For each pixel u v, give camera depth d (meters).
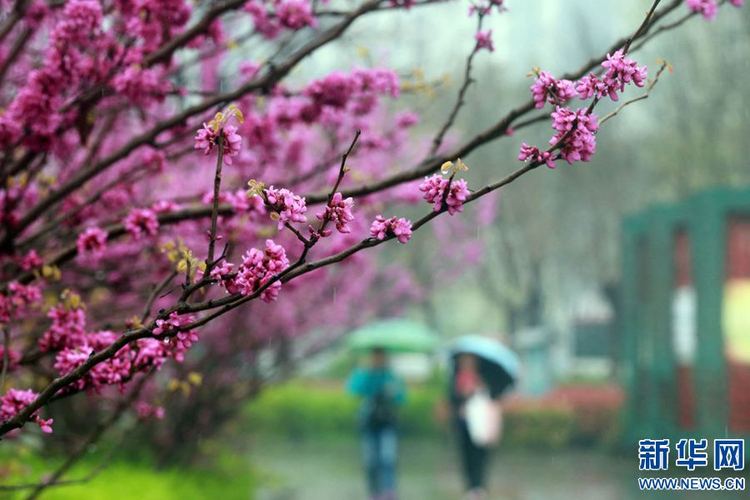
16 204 4.44
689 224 19.36
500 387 15.54
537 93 2.70
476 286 38.59
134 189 5.67
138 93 4.16
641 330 22.06
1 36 4.50
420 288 18.56
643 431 21.56
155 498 8.80
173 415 11.62
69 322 3.54
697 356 18.64
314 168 5.38
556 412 25.06
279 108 4.81
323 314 13.83
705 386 18.41
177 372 9.74
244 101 4.81
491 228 34.69
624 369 22.98
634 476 18.00
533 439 25.02
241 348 11.97
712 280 18.50
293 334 13.27
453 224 21.75
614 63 2.59
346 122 5.67
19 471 7.08
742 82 25.69
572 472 19.25
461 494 16.23
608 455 22.89
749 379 18.19
